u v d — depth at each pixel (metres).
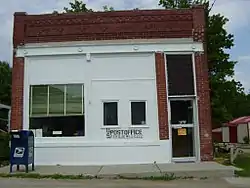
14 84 17.67
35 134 17.31
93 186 11.51
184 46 17.48
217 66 27.47
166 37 17.56
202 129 16.98
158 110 17.16
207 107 17.12
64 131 17.30
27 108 17.55
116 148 16.95
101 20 17.73
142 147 16.92
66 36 17.73
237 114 66.56
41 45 17.72
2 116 30.97
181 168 14.59
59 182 12.38
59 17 17.84
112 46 17.56
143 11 17.73
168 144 16.92
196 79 17.33
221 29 27.16
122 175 13.56
